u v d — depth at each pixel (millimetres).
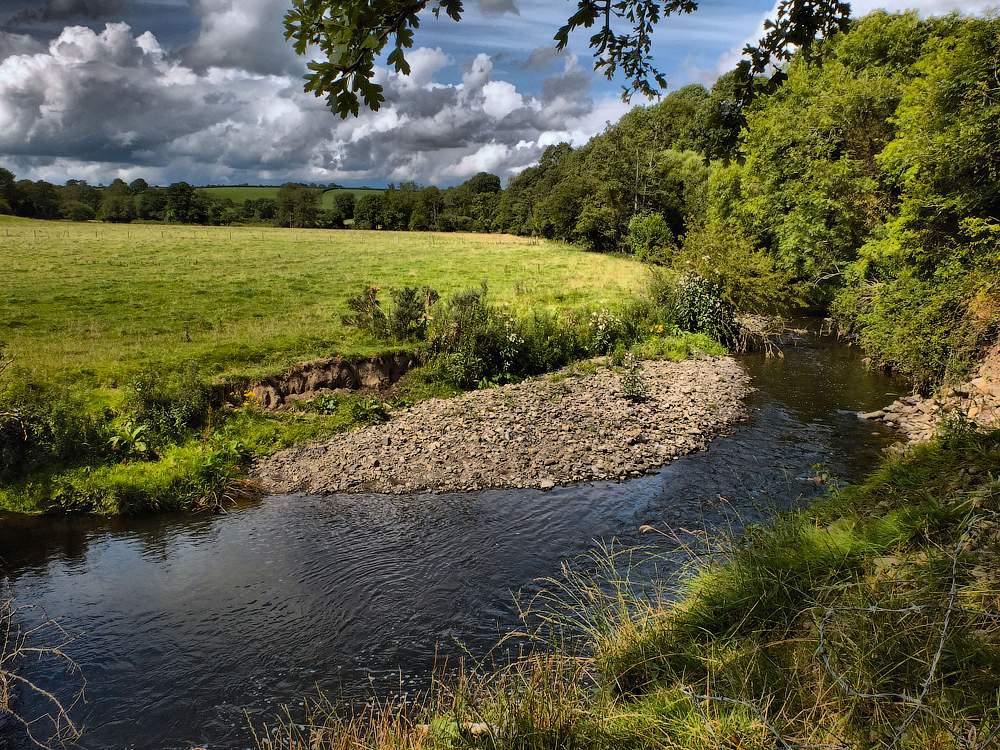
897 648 3344
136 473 11570
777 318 26781
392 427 14672
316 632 7172
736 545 5500
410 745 3885
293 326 20734
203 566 8953
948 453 6000
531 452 13219
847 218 24562
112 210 124188
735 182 36531
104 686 6375
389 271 40375
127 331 19641
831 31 4184
